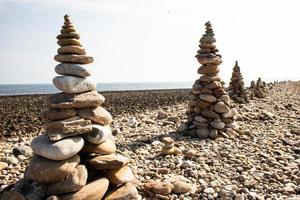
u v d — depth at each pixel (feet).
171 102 24.86
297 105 18.49
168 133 10.75
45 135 5.11
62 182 4.77
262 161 7.72
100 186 4.95
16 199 4.60
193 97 10.77
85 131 5.17
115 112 18.02
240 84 18.67
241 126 11.93
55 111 5.15
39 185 4.77
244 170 7.15
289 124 12.67
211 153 8.27
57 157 4.75
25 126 13.33
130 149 8.71
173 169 7.07
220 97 10.55
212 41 10.69
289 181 6.39
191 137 10.17
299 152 8.70
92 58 5.55
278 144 9.49
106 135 5.43
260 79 22.72
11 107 22.85
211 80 10.53
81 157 5.38
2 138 10.95
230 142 9.53
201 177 6.61
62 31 5.48
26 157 8.11
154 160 7.66
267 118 13.57
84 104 5.32
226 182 6.35
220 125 10.18
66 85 5.21
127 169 5.64
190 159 7.86
